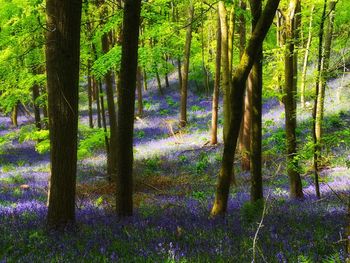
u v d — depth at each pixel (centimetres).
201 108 3747
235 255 511
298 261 459
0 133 3462
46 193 1480
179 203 1130
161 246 546
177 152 2353
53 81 645
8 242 596
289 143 1131
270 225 693
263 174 1695
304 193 1298
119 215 806
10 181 1873
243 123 2011
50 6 634
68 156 666
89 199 1343
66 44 637
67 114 654
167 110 3859
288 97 1119
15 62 943
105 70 961
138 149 2558
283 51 1065
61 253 529
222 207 815
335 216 786
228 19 1529
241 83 737
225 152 794
